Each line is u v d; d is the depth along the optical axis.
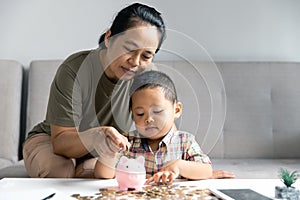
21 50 2.04
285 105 1.85
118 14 0.85
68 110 1.02
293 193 0.67
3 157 1.75
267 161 1.63
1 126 1.78
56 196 0.69
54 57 2.04
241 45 2.05
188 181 0.85
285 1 2.07
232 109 1.84
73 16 2.05
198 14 2.05
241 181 0.84
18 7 2.05
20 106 1.88
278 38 2.06
